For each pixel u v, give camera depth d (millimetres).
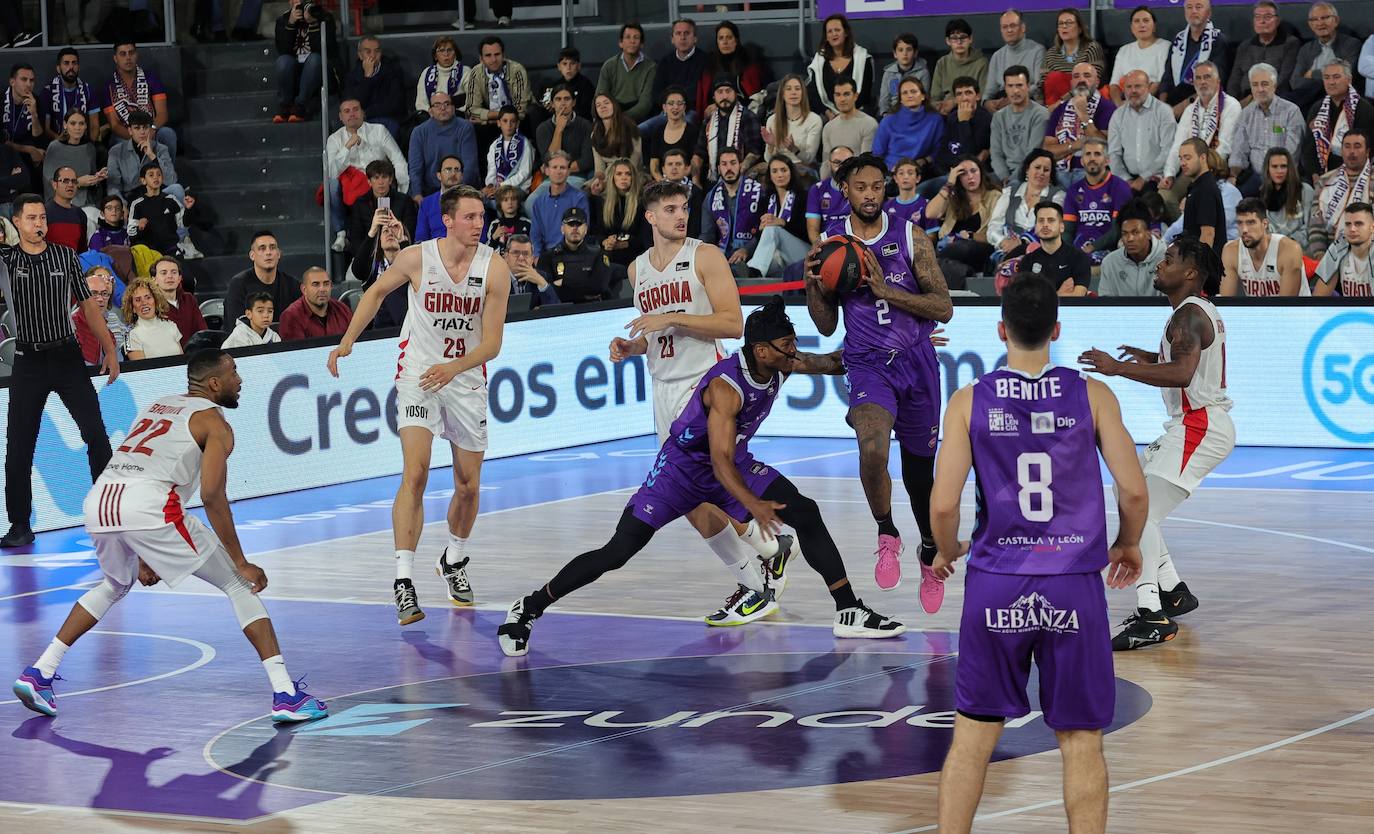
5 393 17625
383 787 8828
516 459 22094
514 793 8656
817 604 13281
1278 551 14891
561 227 24891
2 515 17562
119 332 20250
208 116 29016
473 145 26766
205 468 10219
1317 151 23359
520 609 11828
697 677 11062
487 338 13180
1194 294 11523
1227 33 25844
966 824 7152
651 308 12883
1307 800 8195
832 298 12438
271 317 20094
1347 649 11336
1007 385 7164
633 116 27125
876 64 27656
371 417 20922
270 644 10234
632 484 19797
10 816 8500
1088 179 23078
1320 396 20969
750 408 11125
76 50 29062
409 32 29859
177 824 8297
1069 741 7164
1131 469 7125
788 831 7922
